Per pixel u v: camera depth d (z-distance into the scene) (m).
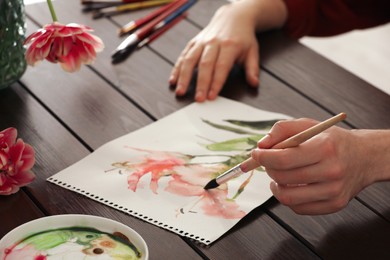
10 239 0.78
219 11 1.32
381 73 2.75
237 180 0.95
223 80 1.17
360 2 1.50
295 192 0.86
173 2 1.41
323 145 0.84
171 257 0.82
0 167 0.90
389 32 3.03
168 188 0.93
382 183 0.97
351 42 2.94
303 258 0.83
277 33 1.36
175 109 1.12
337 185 0.85
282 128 0.87
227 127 1.08
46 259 0.77
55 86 1.15
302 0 1.41
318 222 0.89
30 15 1.33
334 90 1.20
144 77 1.20
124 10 1.39
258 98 1.17
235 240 0.85
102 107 1.11
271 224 0.88
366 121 1.12
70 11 1.37
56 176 0.94
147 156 1.00
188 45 1.24
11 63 1.07
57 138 1.02
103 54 1.25
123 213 0.89
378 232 0.88
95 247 0.79
